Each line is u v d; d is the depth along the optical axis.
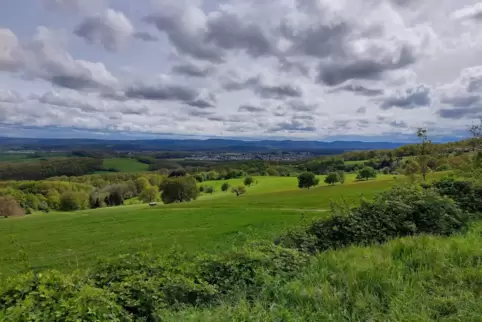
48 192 95.50
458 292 5.67
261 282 6.89
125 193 109.44
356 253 8.38
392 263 7.07
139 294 6.25
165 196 90.06
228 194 103.38
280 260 7.79
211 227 27.67
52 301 5.43
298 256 8.16
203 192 111.75
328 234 11.07
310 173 93.31
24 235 32.84
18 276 6.21
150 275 7.16
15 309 5.11
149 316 6.04
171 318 5.64
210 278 7.30
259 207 45.19
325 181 94.44
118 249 21.22
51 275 6.22
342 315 5.32
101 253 20.55
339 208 12.21
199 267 7.59
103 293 5.91
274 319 5.27
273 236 11.96
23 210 77.75
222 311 5.71
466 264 6.87
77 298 5.50
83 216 47.53
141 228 31.80
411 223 11.48
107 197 102.56
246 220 30.22
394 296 5.74
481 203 14.02
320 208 40.25
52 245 26.00
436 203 12.23
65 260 19.42
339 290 6.10
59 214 56.97
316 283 6.52
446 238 9.74
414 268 6.96
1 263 11.23
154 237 24.88
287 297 6.14
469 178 16.03
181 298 6.48
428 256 7.28
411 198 12.80
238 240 19.52
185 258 8.23
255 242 9.28
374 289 6.10
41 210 88.38
